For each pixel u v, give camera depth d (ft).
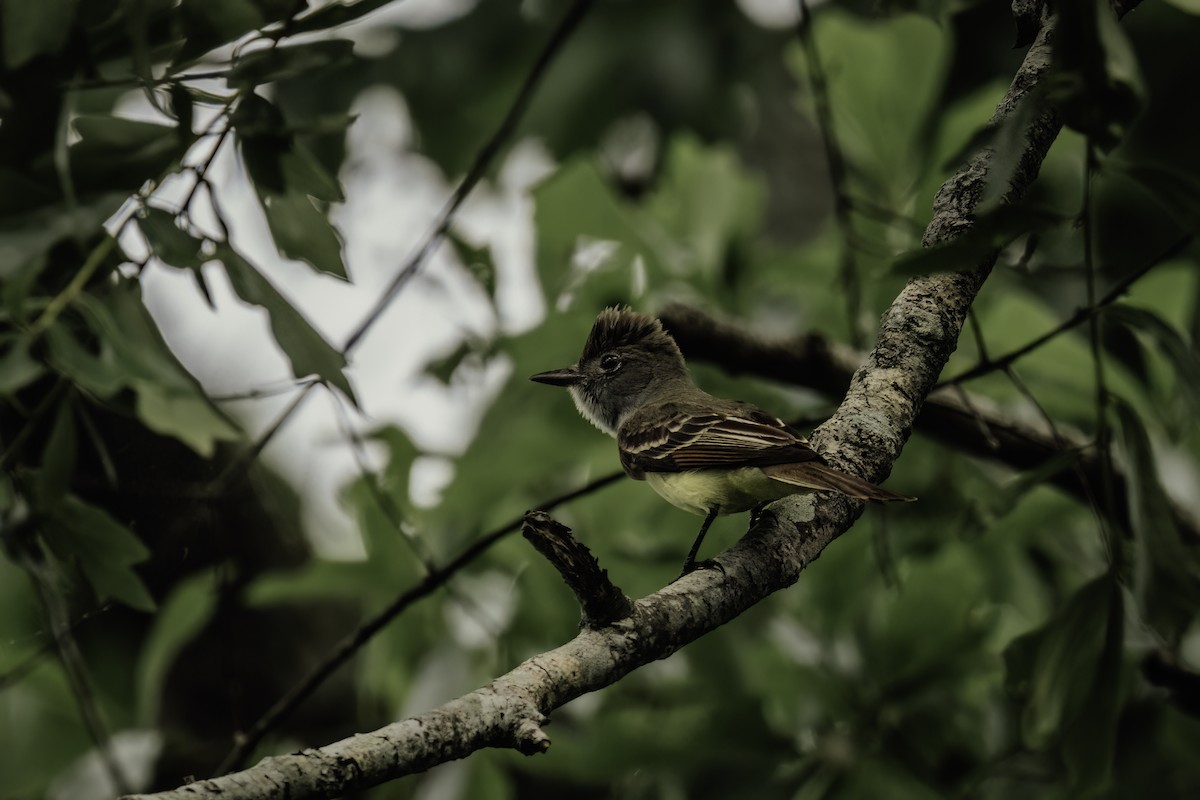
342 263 20.35
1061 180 31.37
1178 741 33.40
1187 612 22.02
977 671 32.40
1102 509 33.01
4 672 27.99
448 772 32.01
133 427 26.45
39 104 18.81
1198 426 34.81
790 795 31.30
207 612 37.11
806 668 32.53
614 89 53.47
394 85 53.62
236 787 14.66
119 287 19.30
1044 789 32.37
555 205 34.94
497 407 36.01
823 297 37.06
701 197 37.76
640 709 33.22
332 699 45.29
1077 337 34.42
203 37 19.11
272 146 19.81
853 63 35.60
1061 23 17.39
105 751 27.32
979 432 33.27
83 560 21.35
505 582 34.78
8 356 18.30
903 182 35.60
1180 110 48.75
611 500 34.60
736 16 54.44
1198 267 35.09
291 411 28.99
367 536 34.09
